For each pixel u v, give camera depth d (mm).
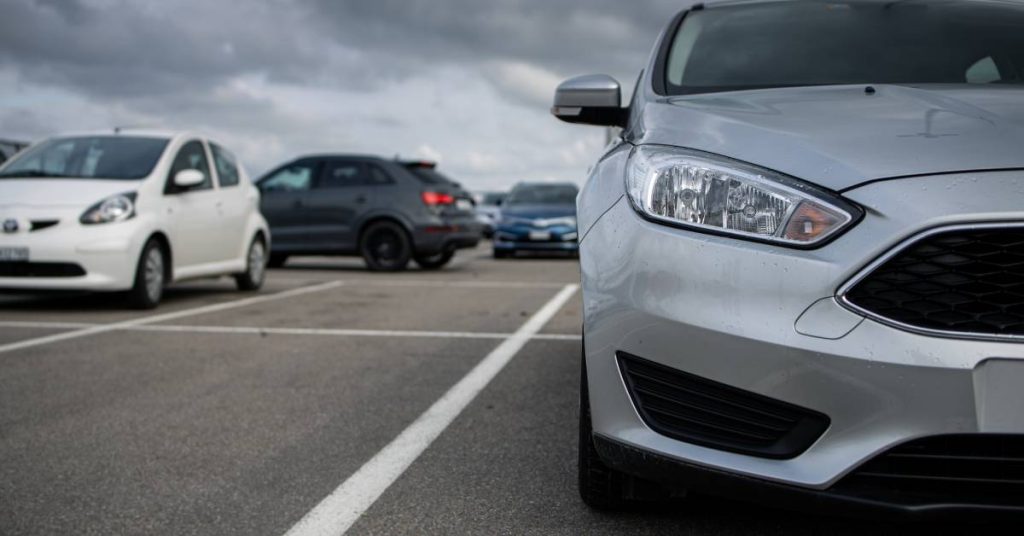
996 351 1959
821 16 3557
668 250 2283
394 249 12906
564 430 3672
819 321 2084
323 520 2686
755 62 3285
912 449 2033
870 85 2930
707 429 2240
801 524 2605
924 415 2000
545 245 16078
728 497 2221
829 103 2639
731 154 2348
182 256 8172
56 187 7520
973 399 1970
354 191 13039
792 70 3215
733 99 2871
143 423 3832
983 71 3145
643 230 2352
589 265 2525
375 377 4777
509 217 16281
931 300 2020
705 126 2559
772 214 2191
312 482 3041
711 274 2211
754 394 2148
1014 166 2092
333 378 4758
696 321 2205
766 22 3553
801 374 2088
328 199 13086
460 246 13391
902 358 2002
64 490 2971
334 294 9297
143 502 2854
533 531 2572
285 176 13414
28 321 6957
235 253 9180
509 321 7027
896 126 2336
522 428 3707
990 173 2082
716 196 2273
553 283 10766
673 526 2602
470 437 3580
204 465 3238
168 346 5793
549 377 4750
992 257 1996
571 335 6254
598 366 2418
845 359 2045
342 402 4203
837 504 2084
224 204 8945
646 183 2422
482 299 8773
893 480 2072
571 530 2578
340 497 2887
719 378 2184
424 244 12789
